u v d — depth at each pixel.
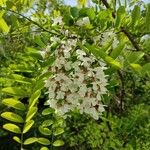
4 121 1.26
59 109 0.35
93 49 0.28
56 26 0.34
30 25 0.39
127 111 0.82
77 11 0.34
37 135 1.16
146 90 0.90
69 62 0.33
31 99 0.32
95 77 0.33
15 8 0.37
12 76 0.33
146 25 0.31
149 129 0.76
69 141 0.92
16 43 0.62
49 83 0.34
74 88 0.34
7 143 1.32
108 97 0.37
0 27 0.34
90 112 0.34
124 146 0.78
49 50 0.34
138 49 0.37
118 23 0.36
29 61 0.36
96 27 0.34
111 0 0.42
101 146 0.81
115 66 0.27
